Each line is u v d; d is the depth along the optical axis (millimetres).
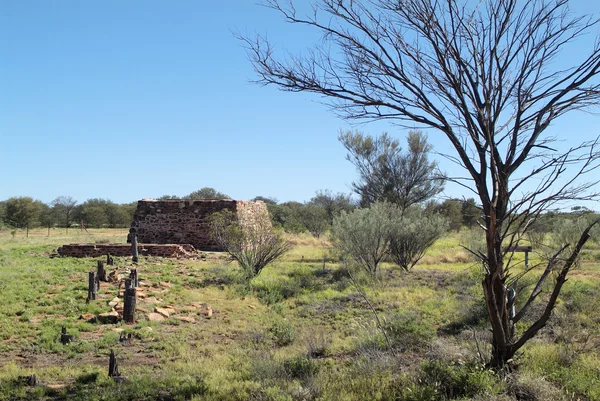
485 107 6340
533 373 7145
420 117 6918
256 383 7762
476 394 6402
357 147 34125
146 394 7484
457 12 6414
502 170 6570
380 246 20828
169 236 29703
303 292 17047
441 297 15156
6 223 56438
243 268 19781
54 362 9648
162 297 15422
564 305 13031
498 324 6820
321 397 6855
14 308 12977
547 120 6523
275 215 51156
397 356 8898
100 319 12586
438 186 33406
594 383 7133
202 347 10648
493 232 6379
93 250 24125
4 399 7367
